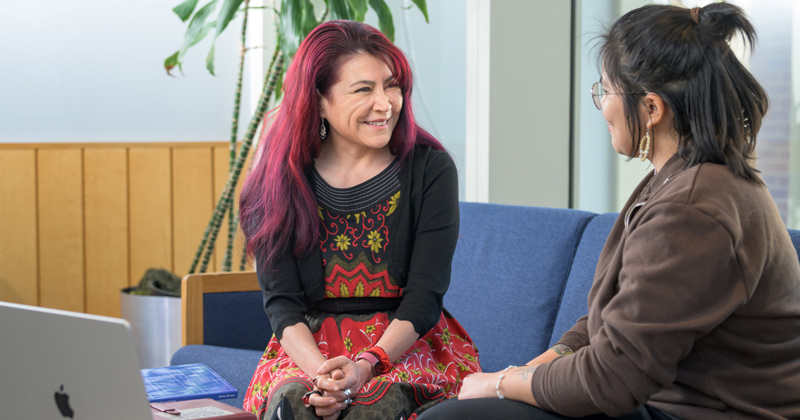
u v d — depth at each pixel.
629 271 1.07
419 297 1.50
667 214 1.05
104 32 3.56
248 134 2.89
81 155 3.52
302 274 1.55
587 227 1.77
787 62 2.08
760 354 1.06
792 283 1.08
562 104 2.60
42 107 3.48
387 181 1.56
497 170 2.55
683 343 1.02
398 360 1.49
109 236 3.59
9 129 3.43
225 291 2.10
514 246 1.91
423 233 1.55
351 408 1.32
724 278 1.02
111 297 3.60
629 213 1.19
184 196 3.69
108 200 3.57
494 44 2.50
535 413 1.13
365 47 1.52
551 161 2.61
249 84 3.78
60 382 1.00
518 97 2.55
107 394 0.96
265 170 1.60
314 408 1.30
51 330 0.99
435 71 2.92
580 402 1.08
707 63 1.08
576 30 2.57
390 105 1.51
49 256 3.49
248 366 1.83
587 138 2.56
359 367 1.36
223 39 3.74
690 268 1.02
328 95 1.53
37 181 3.45
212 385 1.45
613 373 1.05
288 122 1.56
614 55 1.16
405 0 3.07
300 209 1.52
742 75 1.11
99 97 3.57
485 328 1.90
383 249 1.54
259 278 1.58
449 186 1.58
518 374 1.18
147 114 3.65
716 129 1.08
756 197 1.07
